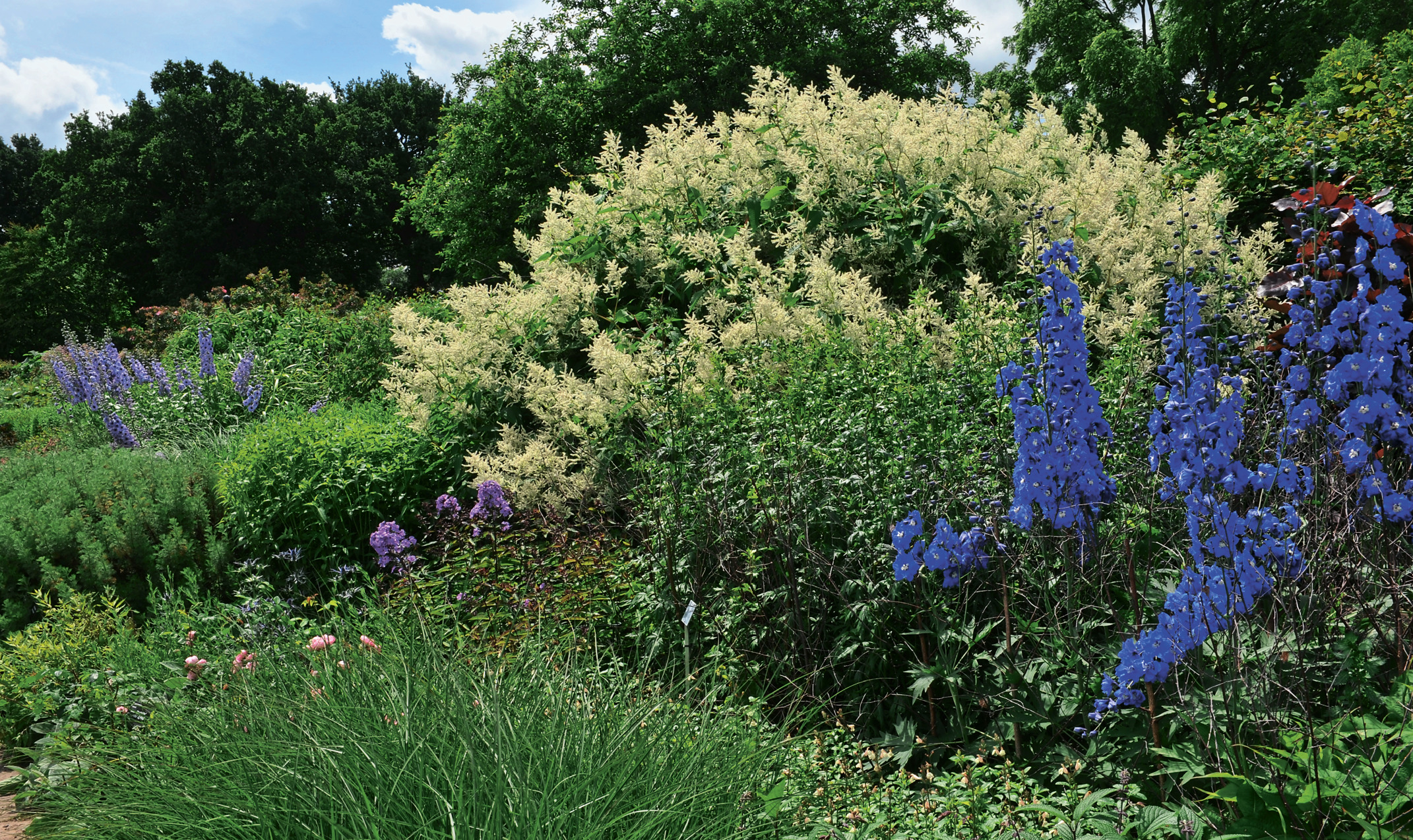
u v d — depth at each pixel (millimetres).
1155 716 2771
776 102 7523
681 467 4371
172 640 4355
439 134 25875
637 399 5148
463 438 6645
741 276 5789
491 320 6715
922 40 24375
